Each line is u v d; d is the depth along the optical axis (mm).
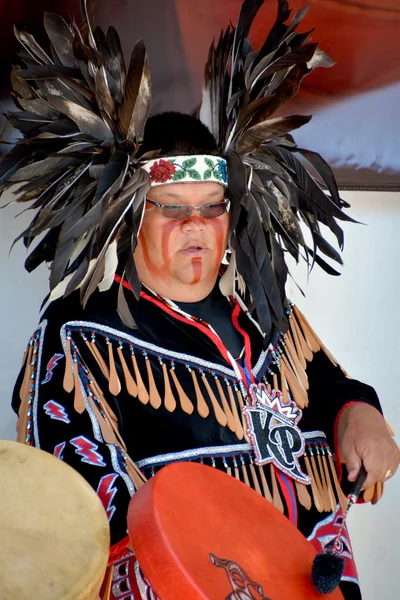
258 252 5035
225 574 3746
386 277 7082
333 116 6547
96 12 5984
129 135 4715
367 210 7047
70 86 4789
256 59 5184
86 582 3359
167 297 4922
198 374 4785
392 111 6609
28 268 5145
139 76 4559
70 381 4508
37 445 4418
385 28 6426
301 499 4801
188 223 4746
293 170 5281
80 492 3768
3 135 5875
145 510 3795
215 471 4328
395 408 7090
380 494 5250
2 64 5852
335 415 5227
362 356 7062
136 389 4617
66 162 4734
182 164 4707
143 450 4578
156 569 3637
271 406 4926
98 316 4742
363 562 6938
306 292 6973
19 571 3336
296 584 4023
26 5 5828
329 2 6312
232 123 4941
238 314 5219
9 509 3602
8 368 6508
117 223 4578
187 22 6148
